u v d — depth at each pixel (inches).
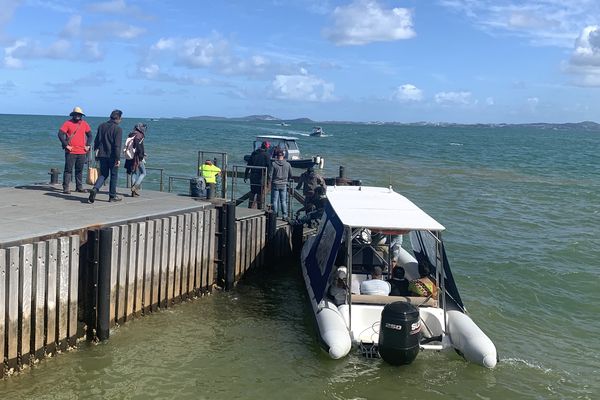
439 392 309.7
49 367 307.1
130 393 290.2
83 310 344.2
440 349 343.0
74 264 324.2
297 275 530.0
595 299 497.0
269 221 534.9
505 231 792.9
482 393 311.4
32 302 300.0
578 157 2923.2
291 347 359.9
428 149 3307.1
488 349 324.8
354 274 410.9
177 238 410.6
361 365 332.8
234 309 426.6
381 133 7175.2
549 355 372.2
